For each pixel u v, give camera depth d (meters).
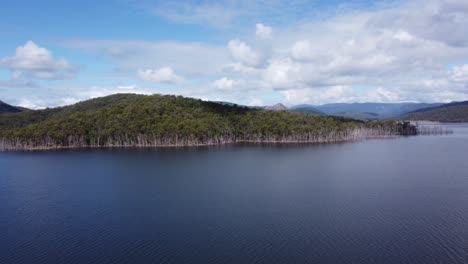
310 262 55.00
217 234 66.56
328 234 65.62
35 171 142.62
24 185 113.94
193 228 69.94
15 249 61.72
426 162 153.25
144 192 101.19
